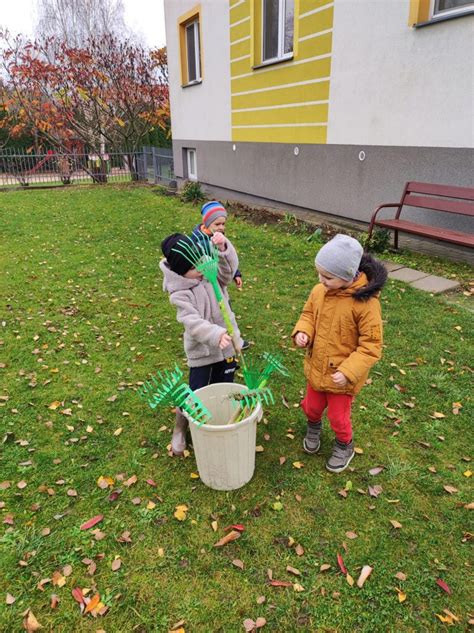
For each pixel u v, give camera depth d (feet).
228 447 7.37
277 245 22.22
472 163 17.85
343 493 7.80
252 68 30.19
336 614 5.99
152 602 6.20
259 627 5.84
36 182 55.42
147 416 10.08
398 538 7.04
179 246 7.55
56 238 25.62
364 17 21.16
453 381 10.90
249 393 7.54
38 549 6.97
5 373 11.95
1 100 62.80
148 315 15.34
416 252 20.01
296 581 6.42
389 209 22.12
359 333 7.30
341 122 23.98
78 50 57.11
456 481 8.08
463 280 16.72
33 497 7.97
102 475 8.42
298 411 10.12
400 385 10.79
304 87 26.08
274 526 7.27
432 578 6.41
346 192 24.73
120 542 7.06
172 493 7.97
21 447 9.20
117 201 37.76
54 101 58.85
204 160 40.63
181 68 41.24
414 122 19.94
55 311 15.76
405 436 9.20
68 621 6.01
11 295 17.24
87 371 12.01
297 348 12.84
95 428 9.73
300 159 27.86
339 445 8.21
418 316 14.03
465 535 7.04
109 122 58.03
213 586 6.39
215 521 7.34
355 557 6.74
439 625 5.85
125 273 19.57
